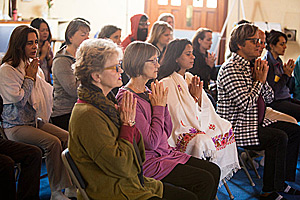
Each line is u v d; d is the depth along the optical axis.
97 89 1.62
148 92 2.11
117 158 1.53
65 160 1.58
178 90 2.44
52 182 2.42
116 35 3.38
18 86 2.39
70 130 1.59
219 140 2.56
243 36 2.79
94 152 1.53
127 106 1.66
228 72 2.77
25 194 2.23
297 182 3.16
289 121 3.20
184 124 2.42
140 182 1.69
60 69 2.78
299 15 7.07
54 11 6.48
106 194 1.57
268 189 2.75
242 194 2.86
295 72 4.15
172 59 2.47
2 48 4.99
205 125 2.55
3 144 2.26
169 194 1.75
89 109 1.56
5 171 2.04
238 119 2.78
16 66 2.42
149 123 1.98
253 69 2.82
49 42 3.43
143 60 1.97
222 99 2.85
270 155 2.74
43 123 2.63
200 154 2.30
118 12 6.75
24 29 2.43
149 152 2.00
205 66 3.69
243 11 6.91
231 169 2.63
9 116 2.43
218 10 7.10
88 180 1.57
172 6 6.99
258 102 2.80
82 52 1.63
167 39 3.39
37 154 2.24
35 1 6.30
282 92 3.67
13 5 5.85
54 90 2.86
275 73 3.57
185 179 1.93
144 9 6.89
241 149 3.55
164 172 1.96
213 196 2.06
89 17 6.65
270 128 2.82
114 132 1.61
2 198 2.05
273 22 7.10
